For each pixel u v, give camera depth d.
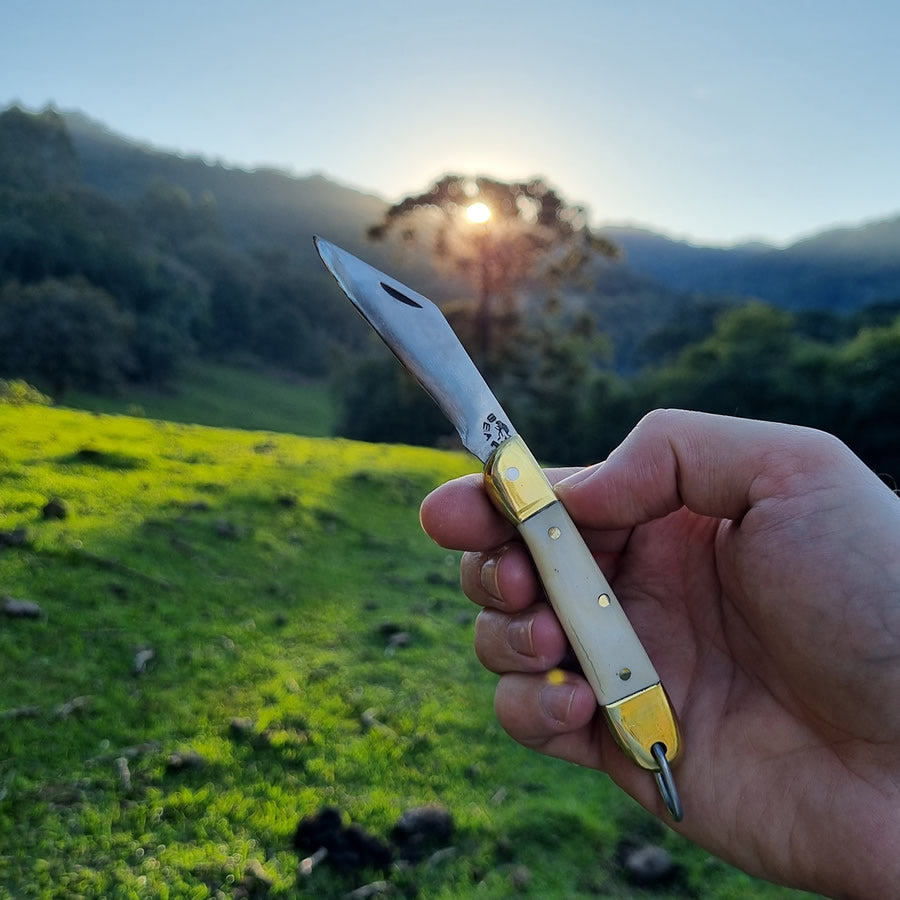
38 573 3.94
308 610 4.61
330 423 53.81
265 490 6.64
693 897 2.82
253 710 3.37
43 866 2.30
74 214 63.09
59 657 3.34
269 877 2.44
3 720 2.84
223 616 4.20
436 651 4.41
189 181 139.62
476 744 3.54
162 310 58.84
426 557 6.18
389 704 3.71
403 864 2.66
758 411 34.78
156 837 2.52
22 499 4.82
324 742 3.26
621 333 85.50
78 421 8.14
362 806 2.89
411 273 56.53
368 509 7.18
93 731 2.95
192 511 5.60
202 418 47.50
